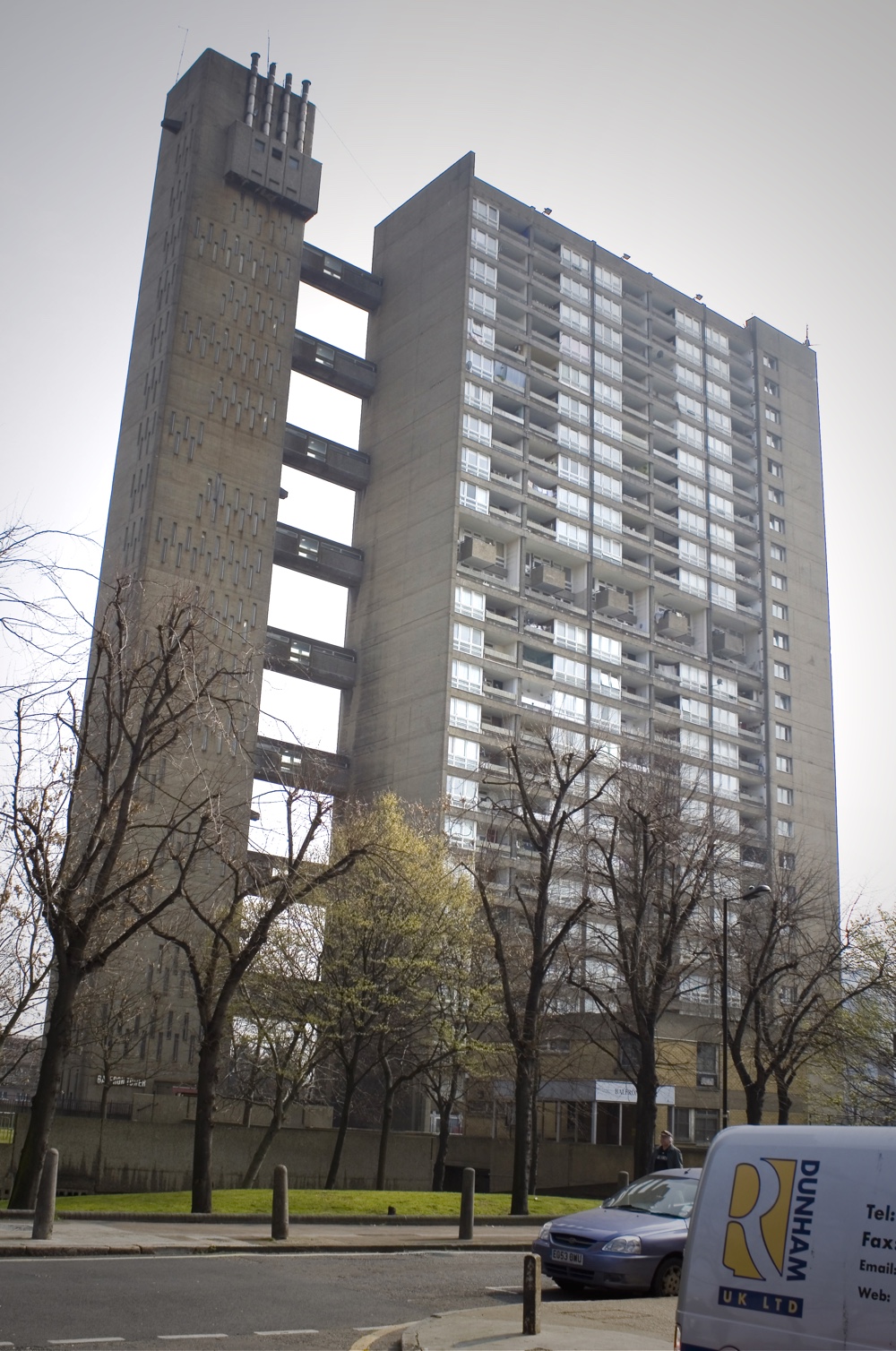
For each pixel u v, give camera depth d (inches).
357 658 3267.7
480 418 3265.3
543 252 3577.8
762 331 4158.5
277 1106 1472.7
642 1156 1280.8
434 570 3122.5
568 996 1866.4
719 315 4072.3
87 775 978.1
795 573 3954.2
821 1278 275.3
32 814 856.3
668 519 3649.1
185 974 2485.2
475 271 3403.1
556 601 3272.6
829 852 3705.7
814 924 2079.2
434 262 3511.3
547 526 3380.9
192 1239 711.7
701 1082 2790.4
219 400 3006.9
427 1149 1601.9
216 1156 1346.0
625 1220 652.7
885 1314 262.5
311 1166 1445.6
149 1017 2364.7
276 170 3230.8
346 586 3398.1
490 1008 1594.5
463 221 3444.9
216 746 1717.5
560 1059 2193.7
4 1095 2082.9
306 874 1027.9
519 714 3073.3
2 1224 727.1
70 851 896.9
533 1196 1243.2
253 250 3181.6
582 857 1561.3
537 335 3479.3
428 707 2982.3
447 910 1596.9
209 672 1007.6
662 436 3727.9
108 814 888.9
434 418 3302.2
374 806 1769.2
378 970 1504.7
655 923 1572.3
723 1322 288.2
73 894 870.4
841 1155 283.9
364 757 3142.2
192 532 2871.6
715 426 3929.6
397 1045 1658.5
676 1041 2456.9
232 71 3272.6
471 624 3065.9
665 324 3873.0
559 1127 2600.9
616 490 3523.6
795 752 3725.4
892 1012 1772.9
